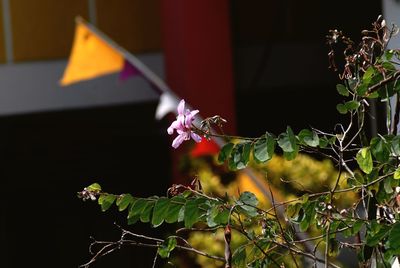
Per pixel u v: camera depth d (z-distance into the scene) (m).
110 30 13.91
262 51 13.87
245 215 3.38
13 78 13.95
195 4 12.34
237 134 13.31
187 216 3.21
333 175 6.74
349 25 13.64
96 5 13.97
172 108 8.16
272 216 3.75
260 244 3.37
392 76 3.22
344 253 5.23
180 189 4.15
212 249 6.43
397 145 3.06
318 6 13.78
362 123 3.31
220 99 12.27
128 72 8.58
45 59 13.98
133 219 3.35
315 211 3.34
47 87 13.94
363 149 3.12
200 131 3.24
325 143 3.26
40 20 14.00
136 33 13.88
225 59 12.34
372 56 3.36
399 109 3.30
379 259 3.22
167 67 12.55
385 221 3.24
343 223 3.31
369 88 3.25
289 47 13.91
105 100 13.84
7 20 13.98
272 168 6.64
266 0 13.89
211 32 12.34
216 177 6.81
